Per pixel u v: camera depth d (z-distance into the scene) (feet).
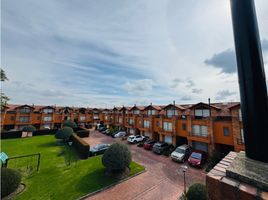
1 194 32.89
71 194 37.09
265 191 3.89
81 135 111.75
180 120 79.66
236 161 4.96
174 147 78.89
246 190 4.07
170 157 67.56
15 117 129.49
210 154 62.13
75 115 171.12
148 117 100.94
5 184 33.30
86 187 40.22
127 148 49.55
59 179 44.32
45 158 62.95
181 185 43.06
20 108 133.80
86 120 178.70
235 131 56.03
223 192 4.53
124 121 131.23
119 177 45.57
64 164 56.24
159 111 100.83
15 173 36.06
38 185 40.81
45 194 36.88
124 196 37.60
